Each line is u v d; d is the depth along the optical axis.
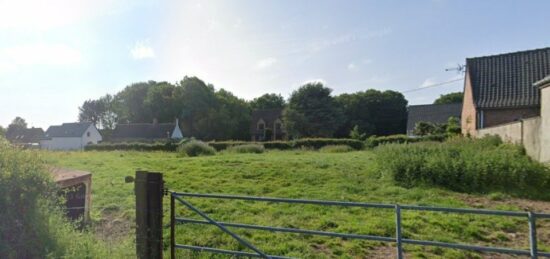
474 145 13.59
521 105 18.47
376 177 11.07
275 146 30.80
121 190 8.88
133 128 66.44
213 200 7.82
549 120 10.23
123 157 21.06
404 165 10.27
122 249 3.76
